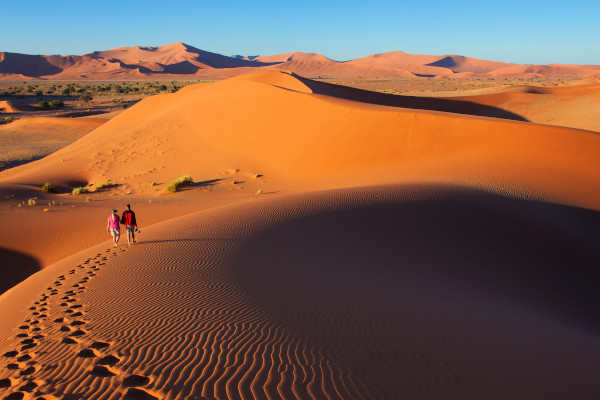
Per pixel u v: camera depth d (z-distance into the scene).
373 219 14.91
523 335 7.60
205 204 23.59
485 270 12.12
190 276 9.78
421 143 30.25
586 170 22.84
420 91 139.88
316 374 5.39
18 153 56.94
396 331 7.06
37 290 10.01
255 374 5.30
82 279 10.23
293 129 38.59
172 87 169.25
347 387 5.14
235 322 7.02
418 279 10.53
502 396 5.34
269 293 8.64
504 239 14.39
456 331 7.31
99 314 7.70
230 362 5.61
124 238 14.88
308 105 41.03
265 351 5.96
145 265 10.91
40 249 18.05
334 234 13.47
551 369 6.32
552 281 12.40
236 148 39.81
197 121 47.69
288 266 10.66
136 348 6.10
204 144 42.19
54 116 89.06
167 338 6.41
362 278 10.10
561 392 5.66
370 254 12.05
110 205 24.44
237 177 33.28
